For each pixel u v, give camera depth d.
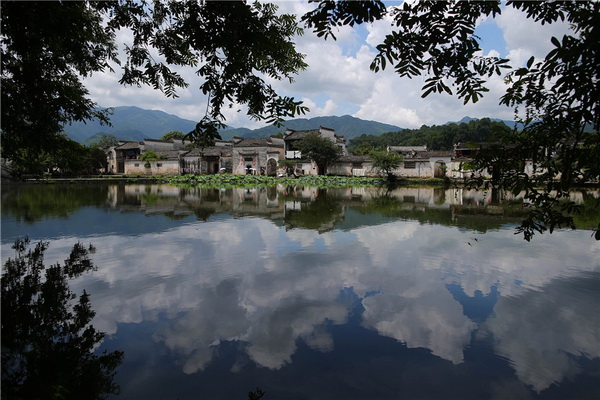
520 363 2.87
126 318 3.67
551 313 3.79
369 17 1.72
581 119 1.57
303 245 6.89
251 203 15.19
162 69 3.94
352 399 2.44
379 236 7.78
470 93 1.82
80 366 2.80
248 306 3.99
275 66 3.16
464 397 2.46
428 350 3.07
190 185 30.89
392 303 4.07
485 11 1.64
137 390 2.53
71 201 15.43
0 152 6.25
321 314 3.78
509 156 1.89
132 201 15.73
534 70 1.63
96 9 3.62
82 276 4.98
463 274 5.09
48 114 5.49
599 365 2.83
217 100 2.70
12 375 2.64
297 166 42.97
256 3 2.70
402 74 1.83
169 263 5.64
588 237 7.43
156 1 3.14
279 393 2.50
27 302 4.03
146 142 50.88
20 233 8.01
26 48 3.77
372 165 37.69
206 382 2.62
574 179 1.76
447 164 36.94
